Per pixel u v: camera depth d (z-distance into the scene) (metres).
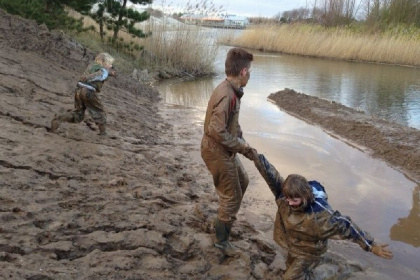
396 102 15.87
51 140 6.89
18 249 3.93
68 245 4.16
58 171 5.77
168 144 9.19
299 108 13.48
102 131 7.87
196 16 22.14
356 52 29.61
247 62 4.31
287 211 4.29
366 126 11.08
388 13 35.41
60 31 15.54
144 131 9.66
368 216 6.53
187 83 19.09
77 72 12.56
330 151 9.53
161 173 6.94
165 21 21.83
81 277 3.73
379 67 26.50
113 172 6.29
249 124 11.66
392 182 7.92
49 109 8.30
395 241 5.84
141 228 4.77
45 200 4.89
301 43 32.31
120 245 4.39
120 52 20.23
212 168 4.46
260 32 35.31
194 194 6.38
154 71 19.69
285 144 9.88
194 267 4.40
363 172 8.38
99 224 4.64
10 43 11.70
